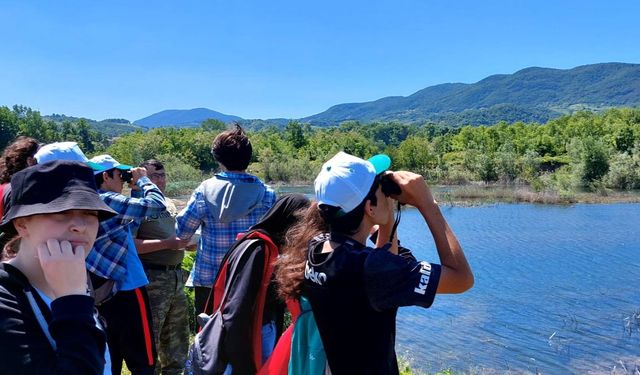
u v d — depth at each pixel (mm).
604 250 19781
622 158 48906
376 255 2119
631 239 22219
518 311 12375
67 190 1620
